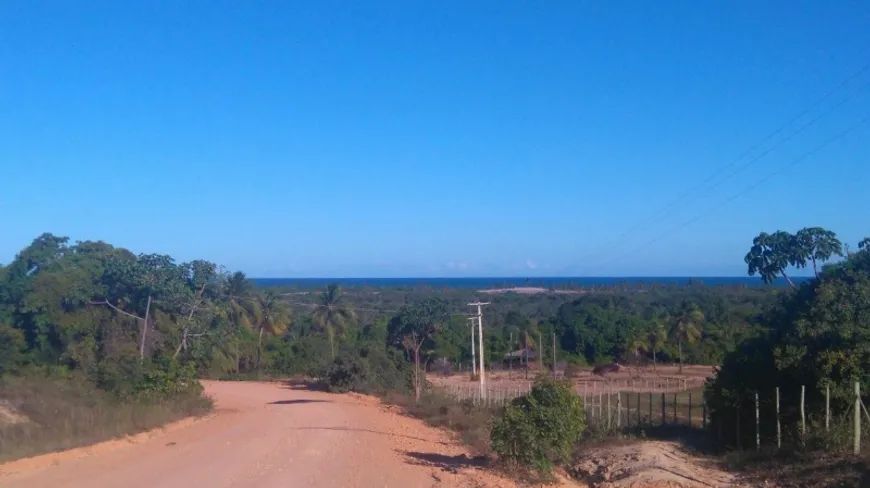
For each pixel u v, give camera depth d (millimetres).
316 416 29188
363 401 39156
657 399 40688
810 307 18734
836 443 14992
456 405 32344
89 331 31797
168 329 35031
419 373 45875
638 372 63719
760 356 19359
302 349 63875
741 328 69875
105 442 18609
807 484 13469
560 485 14695
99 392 23922
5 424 17906
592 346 71562
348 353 46250
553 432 14703
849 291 18469
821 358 17125
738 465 16234
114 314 33250
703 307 77812
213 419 26688
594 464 17062
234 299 63250
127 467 15305
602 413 27234
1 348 28250
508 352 72188
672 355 72312
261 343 64812
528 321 76062
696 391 46812
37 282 31516
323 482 13961
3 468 14641
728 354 20562
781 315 20406
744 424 19281
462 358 70812
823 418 16688
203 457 16953
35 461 15516
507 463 15219
